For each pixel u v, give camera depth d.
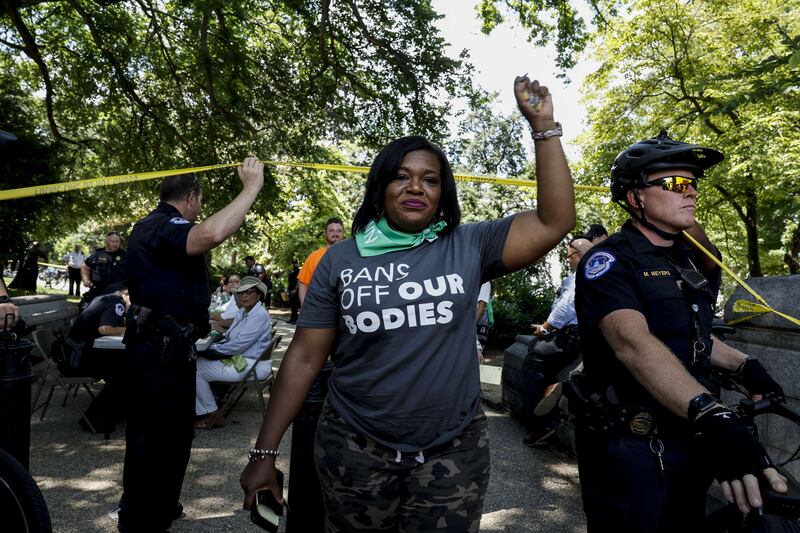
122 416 5.67
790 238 17.20
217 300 11.27
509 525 3.54
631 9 16.02
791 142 12.38
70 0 10.42
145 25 13.83
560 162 1.66
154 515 2.90
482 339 7.91
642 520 1.67
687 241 2.16
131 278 2.96
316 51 12.52
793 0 14.16
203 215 13.66
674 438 1.73
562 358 4.77
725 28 15.20
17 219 10.33
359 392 1.71
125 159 14.02
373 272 1.72
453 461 1.69
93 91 12.71
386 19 11.54
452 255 1.74
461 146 12.45
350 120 12.30
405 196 1.72
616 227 18.16
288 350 1.86
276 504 1.81
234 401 5.74
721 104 7.34
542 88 1.65
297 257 25.50
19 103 11.87
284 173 13.91
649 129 17.66
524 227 1.73
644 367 1.60
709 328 1.81
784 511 1.52
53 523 3.32
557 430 4.88
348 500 1.72
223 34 12.16
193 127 13.40
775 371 3.07
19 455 2.59
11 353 2.59
